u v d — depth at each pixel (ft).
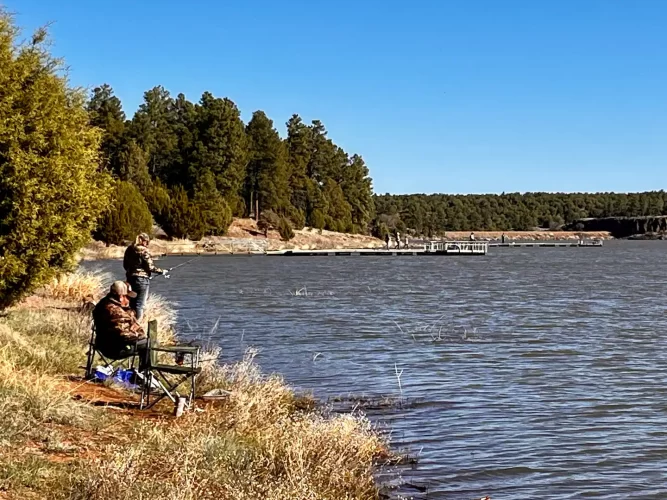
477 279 179.42
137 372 39.19
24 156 39.91
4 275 41.42
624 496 30.73
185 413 34.42
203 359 46.34
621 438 38.73
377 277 184.44
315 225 411.54
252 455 28.94
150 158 359.05
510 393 49.16
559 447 37.01
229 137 340.39
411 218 647.97
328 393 48.65
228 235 336.08
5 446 25.41
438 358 62.85
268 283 159.12
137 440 28.60
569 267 242.58
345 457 31.04
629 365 60.13
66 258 46.32
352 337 75.46
